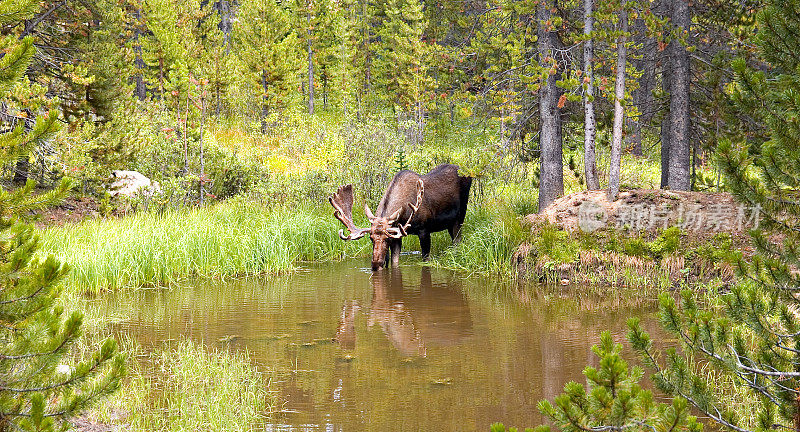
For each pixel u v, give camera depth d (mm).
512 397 7008
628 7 13117
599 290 12531
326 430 6164
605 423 3811
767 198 4898
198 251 14477
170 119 22859
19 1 4637
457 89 17281
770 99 4973
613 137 14219
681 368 4648
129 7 37188
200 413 6398
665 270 12695
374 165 20109
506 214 15078
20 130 4734
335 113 43562
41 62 18516
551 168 15734
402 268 15172
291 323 10148
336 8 42344
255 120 35219
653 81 18984
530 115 16656
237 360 8227
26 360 4309
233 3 47969
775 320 6430
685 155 14633
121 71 21484
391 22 41781
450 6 17609
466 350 8719
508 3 15023
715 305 10680
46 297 4516
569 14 16156
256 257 14922
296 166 24203
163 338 9211
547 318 10430
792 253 4938
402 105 39250
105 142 18734
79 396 4336
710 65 14312
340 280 13766
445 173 16047
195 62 33438
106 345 4430
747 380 4766
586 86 14625
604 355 3814
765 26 5160
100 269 12656
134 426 6152
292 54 37406
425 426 6242
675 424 3758
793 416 4688
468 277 14016
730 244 12352
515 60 15336
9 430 4141
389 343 9070
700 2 14984
